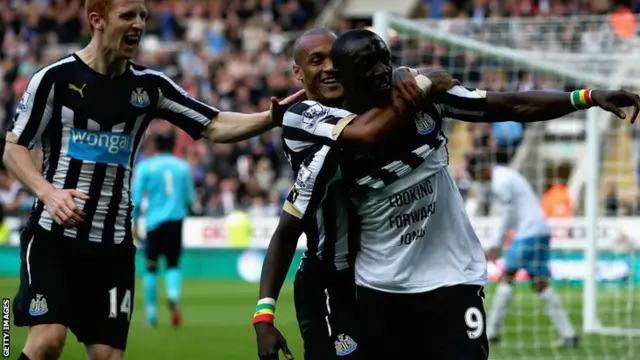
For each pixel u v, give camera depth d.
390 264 6.11
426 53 15.86
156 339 14.23
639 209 19.98
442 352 6.07
